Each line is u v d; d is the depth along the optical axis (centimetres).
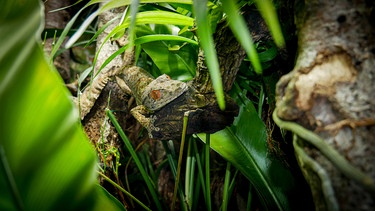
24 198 37
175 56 57
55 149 37
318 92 38
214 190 77
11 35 36
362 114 37
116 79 61
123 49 54
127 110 69
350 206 36
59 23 89
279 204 53
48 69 36
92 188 39
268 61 52
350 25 39
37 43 36
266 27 45
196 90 48
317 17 40
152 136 51
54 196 38
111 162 67
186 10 56
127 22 50
